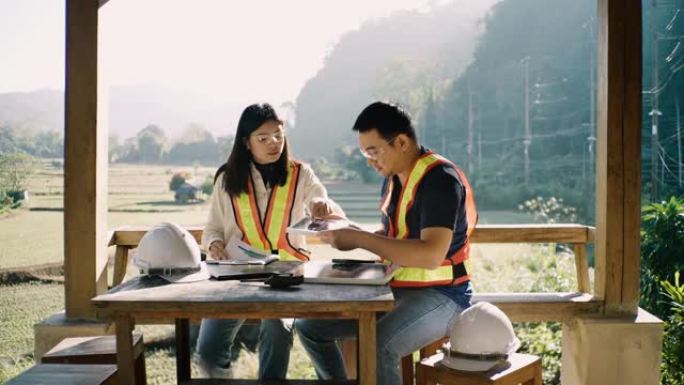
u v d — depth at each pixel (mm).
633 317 3793
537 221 21406
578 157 31688
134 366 2879
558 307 3840
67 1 3627
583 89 33125
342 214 3457
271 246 3760
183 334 3443
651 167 14734
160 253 3043
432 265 2846
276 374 3486
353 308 2592
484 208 31859
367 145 3061
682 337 4555
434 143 45844
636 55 3674
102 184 3791
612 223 3768
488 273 9719
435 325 3029
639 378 3719
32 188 18703
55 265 11648
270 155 3643
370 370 2719
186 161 53906
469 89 42438
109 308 2611
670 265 6008
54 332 3652
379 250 2832
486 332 2828
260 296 2645
